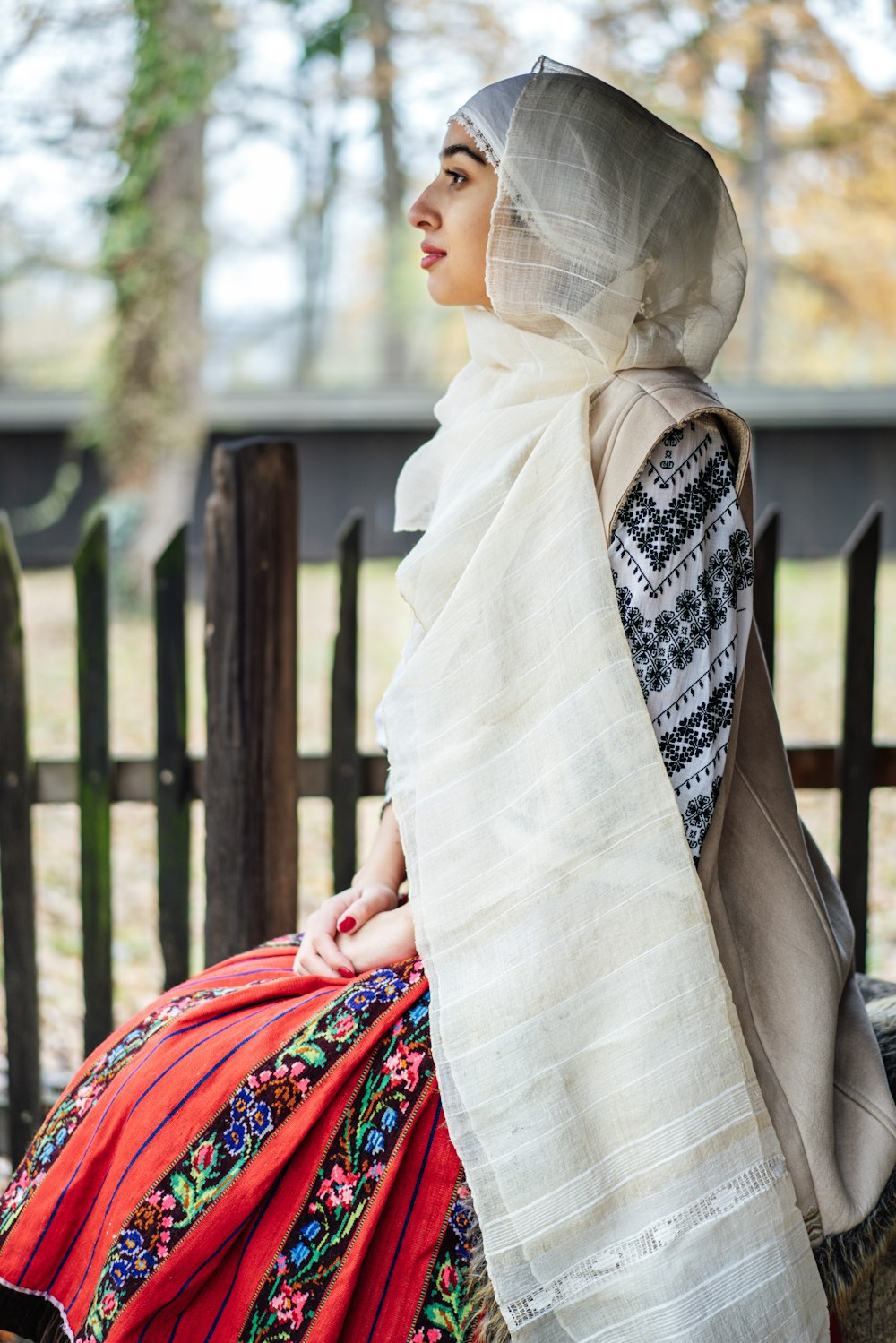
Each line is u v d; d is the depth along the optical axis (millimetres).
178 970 2570
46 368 12727
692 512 1408
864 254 13375
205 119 9406
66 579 9750
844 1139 1438
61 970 3473
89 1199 1468
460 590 1425
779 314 14000
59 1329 1503
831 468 10609
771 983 1441
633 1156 1314
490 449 1516
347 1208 1376
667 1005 1320
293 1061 1413
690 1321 1272
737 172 13219
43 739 5613
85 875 2557
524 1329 1298
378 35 12383
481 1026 1342
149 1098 1454
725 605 1422
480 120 1528
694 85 12508
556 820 1354
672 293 1494
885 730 5547
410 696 1464
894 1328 1450
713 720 1398
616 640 1360
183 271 8594
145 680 6781
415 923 1406
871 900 3928
